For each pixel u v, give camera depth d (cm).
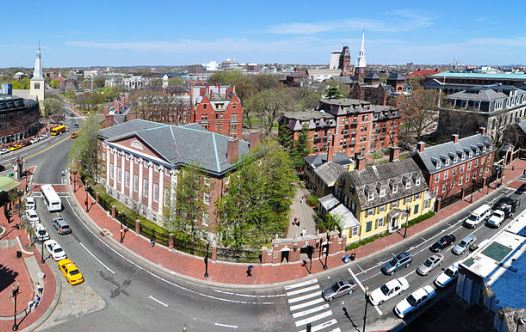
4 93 15725
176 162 6506
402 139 13812
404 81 18700
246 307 4866
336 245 6069
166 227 6481
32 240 6041
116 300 4869
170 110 13612
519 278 4134
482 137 9444
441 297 5050
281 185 6700
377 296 5000
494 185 9225
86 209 7450
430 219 7412
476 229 7012
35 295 4822
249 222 6250
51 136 14212
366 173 6806
